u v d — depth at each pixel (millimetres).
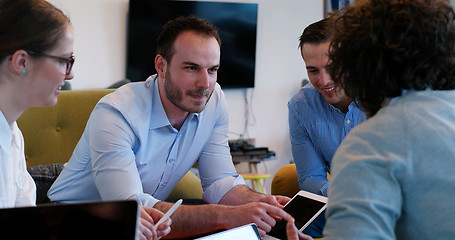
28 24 1156
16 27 1151
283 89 5184
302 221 1518
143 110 1790
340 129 2096
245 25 4906
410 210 862
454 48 935
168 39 1773
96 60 4477
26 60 1169
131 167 1698
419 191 852
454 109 917
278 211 1493
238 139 5039
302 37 1910
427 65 914
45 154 2578
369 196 844
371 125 907
